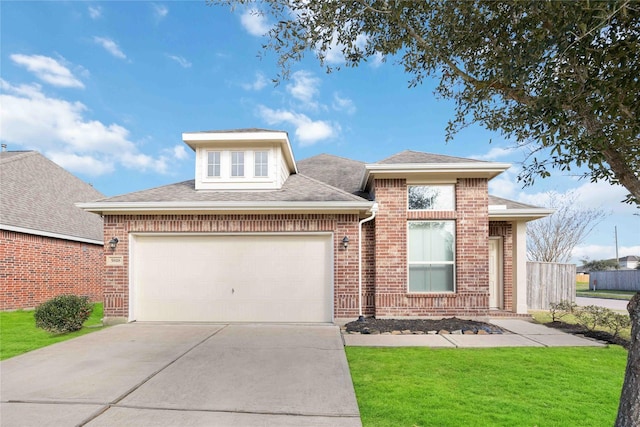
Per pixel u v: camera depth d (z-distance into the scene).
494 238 12.05
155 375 5.26
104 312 9.52
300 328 8.73
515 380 5.16
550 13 3.03
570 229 22.89
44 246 14.50
